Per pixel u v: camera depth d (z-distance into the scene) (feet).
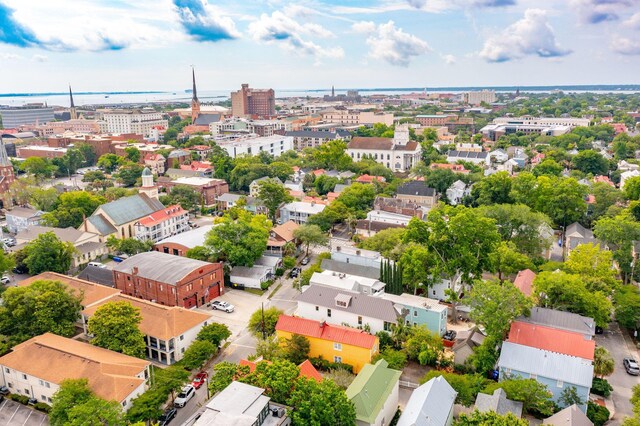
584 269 330.13
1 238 492.95
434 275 321.73
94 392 221.46
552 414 219.61
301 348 261.44
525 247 415.44
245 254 385.29
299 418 183.93
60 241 401.08
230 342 298.76
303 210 540.93
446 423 197.36
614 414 229.66
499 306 257.75
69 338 281.74
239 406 182.60
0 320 280.92
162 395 223.51
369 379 216.54
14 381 250.57
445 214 453.17
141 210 517.14
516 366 239.30
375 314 288.10
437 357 266.57
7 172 630.33
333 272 351.46
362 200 563.89
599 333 311.27
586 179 634.02
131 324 265.13
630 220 422.00
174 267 353.92
